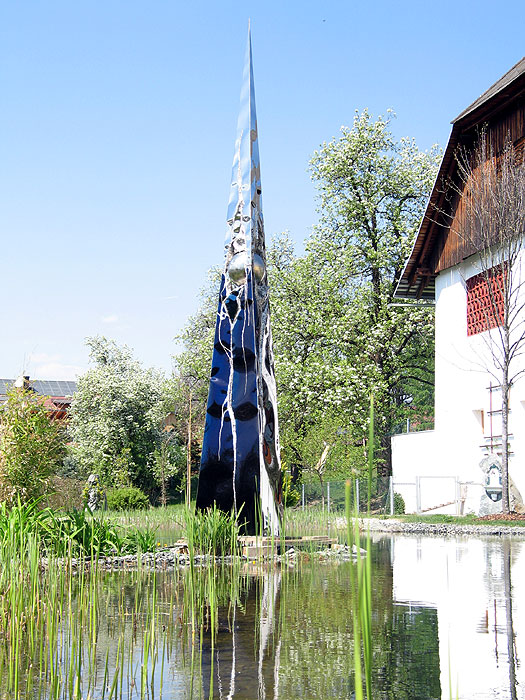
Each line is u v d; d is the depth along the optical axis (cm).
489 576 802
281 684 365
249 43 1141
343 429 2888
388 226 3225
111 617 538
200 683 368
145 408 3831
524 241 2042
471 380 2280
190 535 635
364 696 345
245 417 1095
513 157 2045
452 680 374
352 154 3177
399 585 727
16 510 806
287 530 1373
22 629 487
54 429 1103
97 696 344
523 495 1995
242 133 1134
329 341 3039
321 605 595
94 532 948
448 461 2361
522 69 1977
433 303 2852
